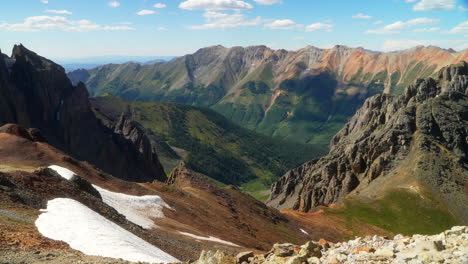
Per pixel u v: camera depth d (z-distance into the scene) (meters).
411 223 183.88
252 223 126.69
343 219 187.00
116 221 59.75
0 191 47.66
